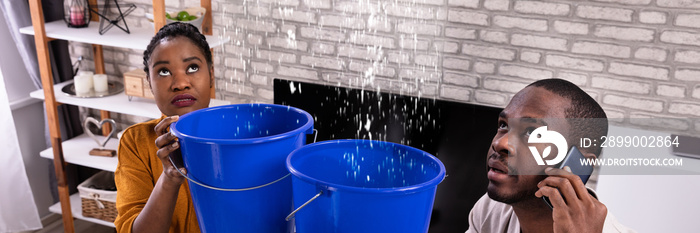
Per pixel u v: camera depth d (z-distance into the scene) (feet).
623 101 7.07
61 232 9.59
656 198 5.78
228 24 8.47
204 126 2.79
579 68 7.13
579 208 3.52
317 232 2.20
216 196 2.40
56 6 8.62
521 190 4.04
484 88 7.62
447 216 7.34
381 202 2.06
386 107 7.39
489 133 6.91
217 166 2.33
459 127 7.06
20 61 9.16
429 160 2.37
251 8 8.31
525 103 4.04
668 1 6.54
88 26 8.30
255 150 2.30
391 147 2.49
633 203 5.89
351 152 2.54
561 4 6.95
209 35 8.36
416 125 7.27
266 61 8.54
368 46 7.98
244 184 2.35
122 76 9.25
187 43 3.52
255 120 2.88
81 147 8.95
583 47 7.03
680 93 6.81
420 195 2.14
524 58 7.31
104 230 9.63
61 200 8.82
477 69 7.57
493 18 7.28
